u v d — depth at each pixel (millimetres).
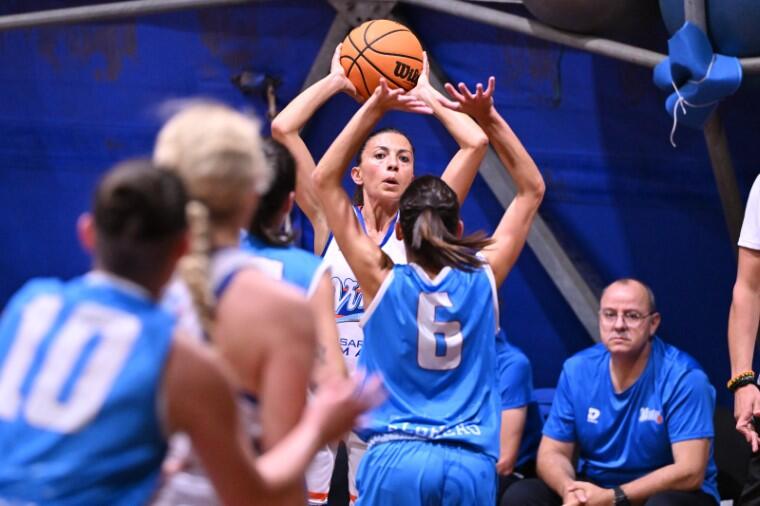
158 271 5453
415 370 9789
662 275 14727
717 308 14617
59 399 5160
